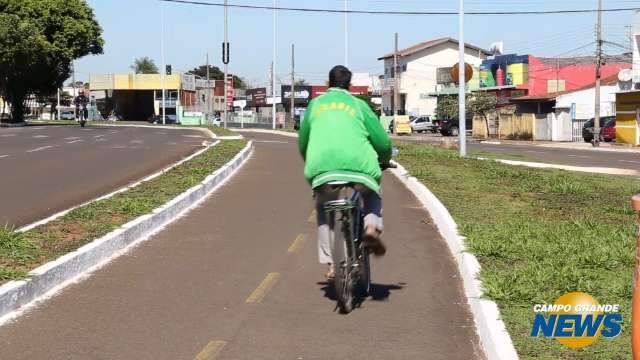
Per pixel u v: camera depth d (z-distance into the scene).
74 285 6.99
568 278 6.53
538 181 15.10
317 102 6.10
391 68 95.12
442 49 91.25
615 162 27.02
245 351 5.35
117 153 22.27
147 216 9.66
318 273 7.62
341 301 5.99
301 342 5.54
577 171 20.91
